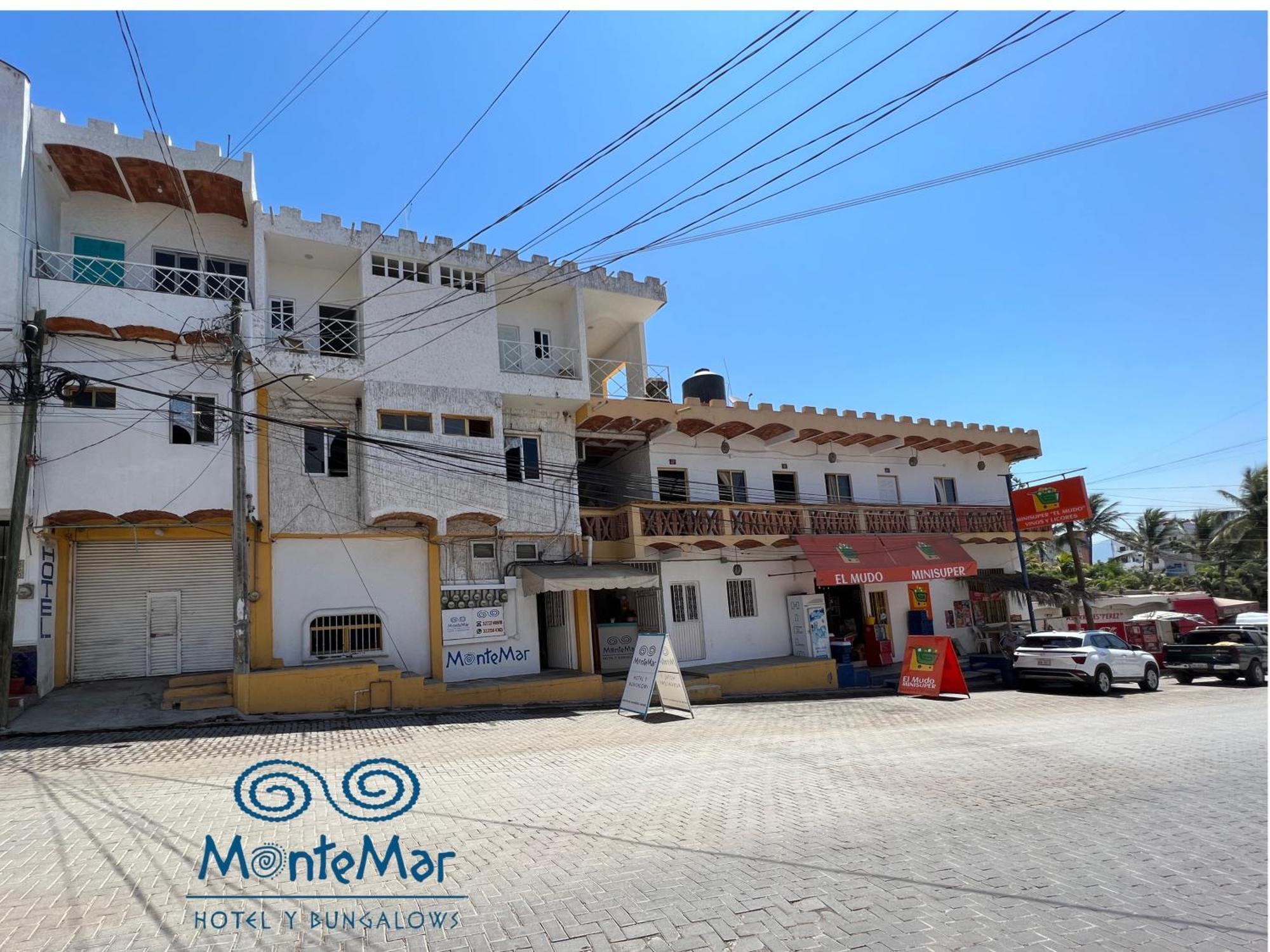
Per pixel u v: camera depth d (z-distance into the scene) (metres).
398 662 17.23
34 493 13.97
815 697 19.53
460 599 18.12
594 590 20.53
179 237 17.39
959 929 4.56
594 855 5.93
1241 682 23.73
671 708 15.35
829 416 23.94
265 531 16.17
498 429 18.61
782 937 4.43
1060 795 7.98
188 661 16.02
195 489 15.36
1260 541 44.94
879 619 25.20
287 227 17.22
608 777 8.93
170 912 4.80
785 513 22.50
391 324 17.78
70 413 14.52
